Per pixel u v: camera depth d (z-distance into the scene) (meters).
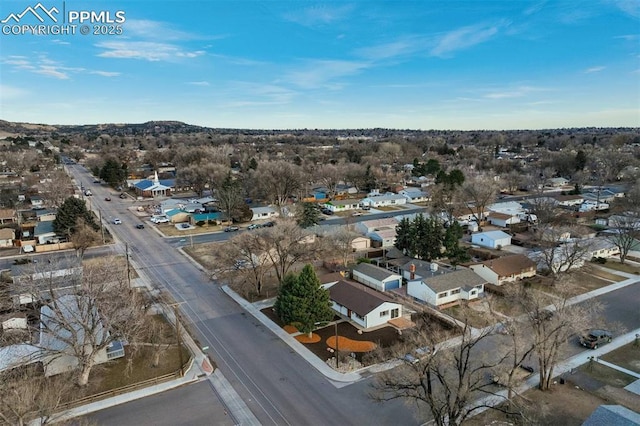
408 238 61.84
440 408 24.22
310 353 35.66
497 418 27.05
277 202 101.88
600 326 37.59
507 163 144.75
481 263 53.47
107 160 140.00
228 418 27.38
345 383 31.20
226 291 49.28
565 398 29.23
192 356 34.88
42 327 34.28
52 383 30.27
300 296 38.09
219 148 181.38
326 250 56.06
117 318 31.86
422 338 32.34
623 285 51.28
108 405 28.66
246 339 38.12
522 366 32.78
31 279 34.28
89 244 65.62
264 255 50.59
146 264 59.03
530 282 51.88
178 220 85.50
